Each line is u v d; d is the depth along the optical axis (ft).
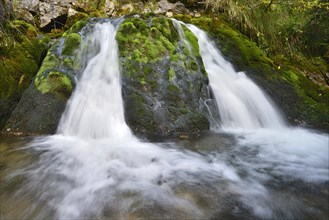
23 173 10.20
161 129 13.93
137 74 14.88
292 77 19.48
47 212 8.10
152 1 24.38
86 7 23.04
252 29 22.25
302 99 18.30
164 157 11.80
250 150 12.89
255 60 19.47
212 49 18.92
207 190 9.33
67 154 11.86
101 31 17.01
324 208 8.42
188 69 15.72
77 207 8.34
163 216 7.84
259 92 17.85
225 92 16.88
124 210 8.16
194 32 18.98
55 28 20.68
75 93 14.65
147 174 10.39
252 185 9.75
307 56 23.21
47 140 13.07
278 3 22.63
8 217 7.82
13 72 15.19
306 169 11.11
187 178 10.13
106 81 15.40
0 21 17.22
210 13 23.66
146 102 14.34
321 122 17.34
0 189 9.14
